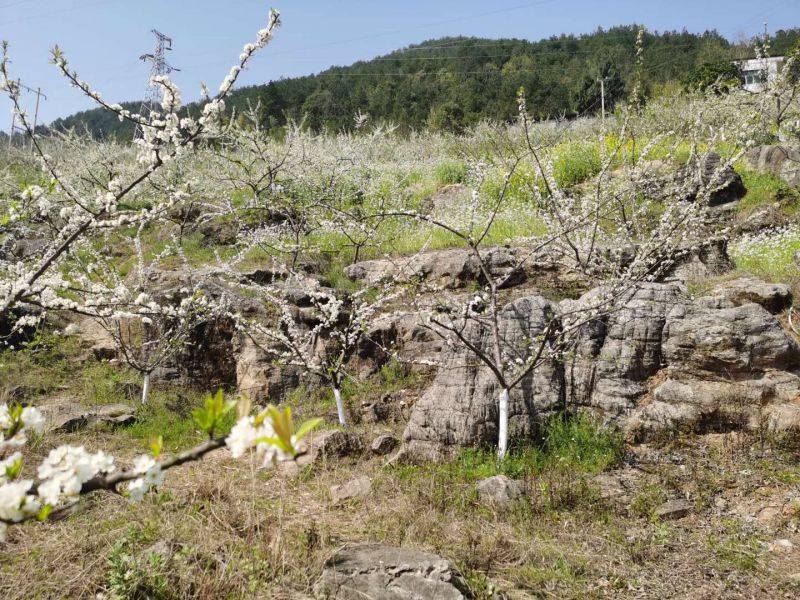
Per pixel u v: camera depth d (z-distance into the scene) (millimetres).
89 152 16250
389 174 16953
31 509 1707
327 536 4273
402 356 7906
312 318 8047
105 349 8945
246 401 1633
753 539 4434
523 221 10750
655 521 4691
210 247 11523
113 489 1846
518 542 4316
